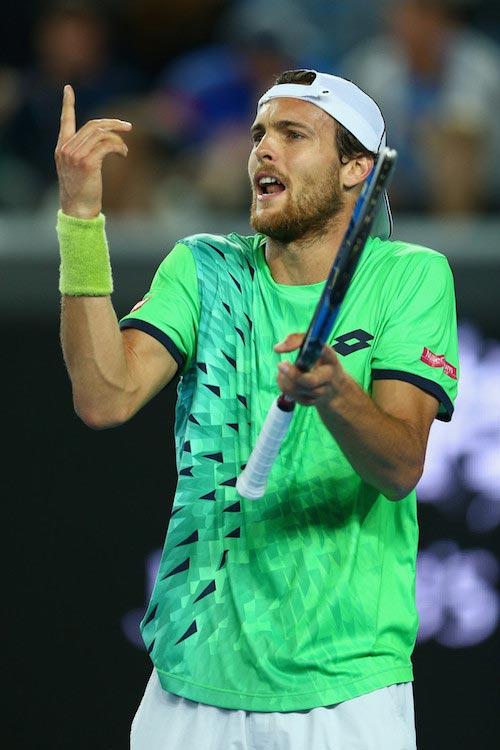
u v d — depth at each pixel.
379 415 11.32
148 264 19.22
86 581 18.88
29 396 18.88
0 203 25.72
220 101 27.72
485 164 26.64
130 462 18.92
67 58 27.89
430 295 12.73
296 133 12.68
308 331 10.55
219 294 12.94
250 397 12.69
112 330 11.80
